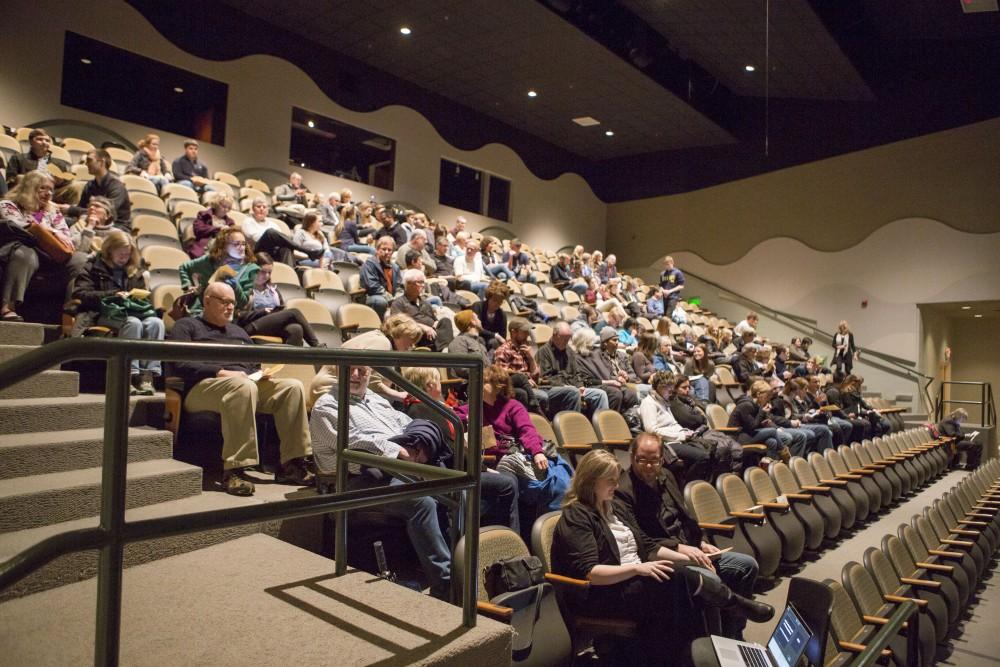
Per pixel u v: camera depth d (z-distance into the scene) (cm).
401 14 889
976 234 1027
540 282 990
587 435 439
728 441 502
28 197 339
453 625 155
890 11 975
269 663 133
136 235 483
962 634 400
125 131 812
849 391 834
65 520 203
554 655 228
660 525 300
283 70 958
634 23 936
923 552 425
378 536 276
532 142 1334
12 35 722
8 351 275
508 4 828
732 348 1010
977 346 1282
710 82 1134
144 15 822
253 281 385
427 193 1146
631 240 1444
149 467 241
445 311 544
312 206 795
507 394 352
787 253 1230
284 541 243
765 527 391
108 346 103
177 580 181
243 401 264
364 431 265
